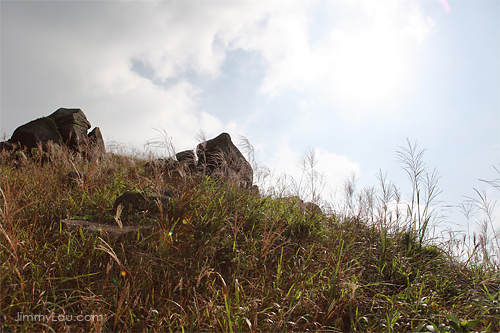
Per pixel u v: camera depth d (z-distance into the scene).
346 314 3.16
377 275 4.00
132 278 3.00
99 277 3.12
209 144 7.61
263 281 3.40
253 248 3.95
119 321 2.66
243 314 2.77
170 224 3.97
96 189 5.20
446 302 3.46
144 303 2.89
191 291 3.12
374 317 3.16
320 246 4.41
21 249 3.13
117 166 7.48
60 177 5.69
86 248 3.33
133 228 3.83
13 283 2.79
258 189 6.16
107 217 4.30
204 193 4.94
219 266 3.60
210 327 2.60
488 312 3.11
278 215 4.93
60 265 3.08
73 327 2.50
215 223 4.19
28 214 4.02
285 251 4.18
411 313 3.20
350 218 5.73
